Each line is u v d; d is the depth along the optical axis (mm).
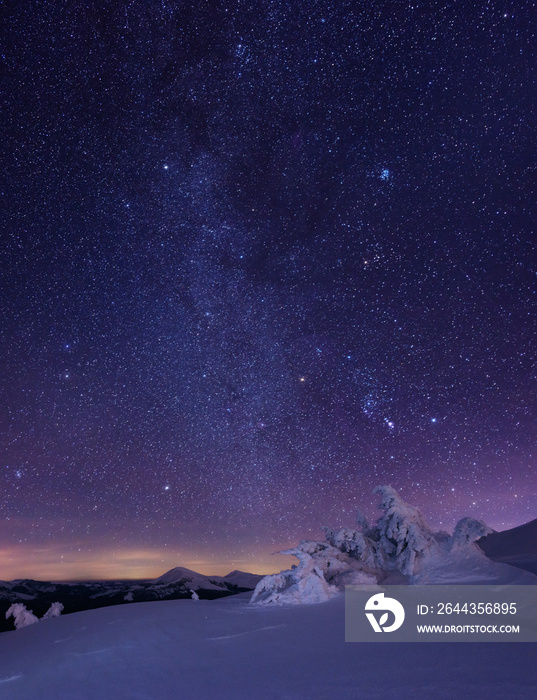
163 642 6109
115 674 5035
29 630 8312
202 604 8719
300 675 4348
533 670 3893
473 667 4082
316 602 7855
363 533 10648
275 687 4094
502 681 3695
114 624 7516
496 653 4434
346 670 4359
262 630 6219
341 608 7121
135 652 5805
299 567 8578
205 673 4711
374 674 4160
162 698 4156
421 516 9805
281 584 8719
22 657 6344
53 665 5676
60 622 8453
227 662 4996
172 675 4770
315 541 10031
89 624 7852
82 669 5383
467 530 8883
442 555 8781
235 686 4238
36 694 4750
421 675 4012
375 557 9648
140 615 7984
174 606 8594
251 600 8508
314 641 5500
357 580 8727
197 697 4078
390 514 9680
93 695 4465
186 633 6438
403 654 4688
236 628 6461
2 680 5398
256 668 4688
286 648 5309
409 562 8727
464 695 3475
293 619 6695
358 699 3621
